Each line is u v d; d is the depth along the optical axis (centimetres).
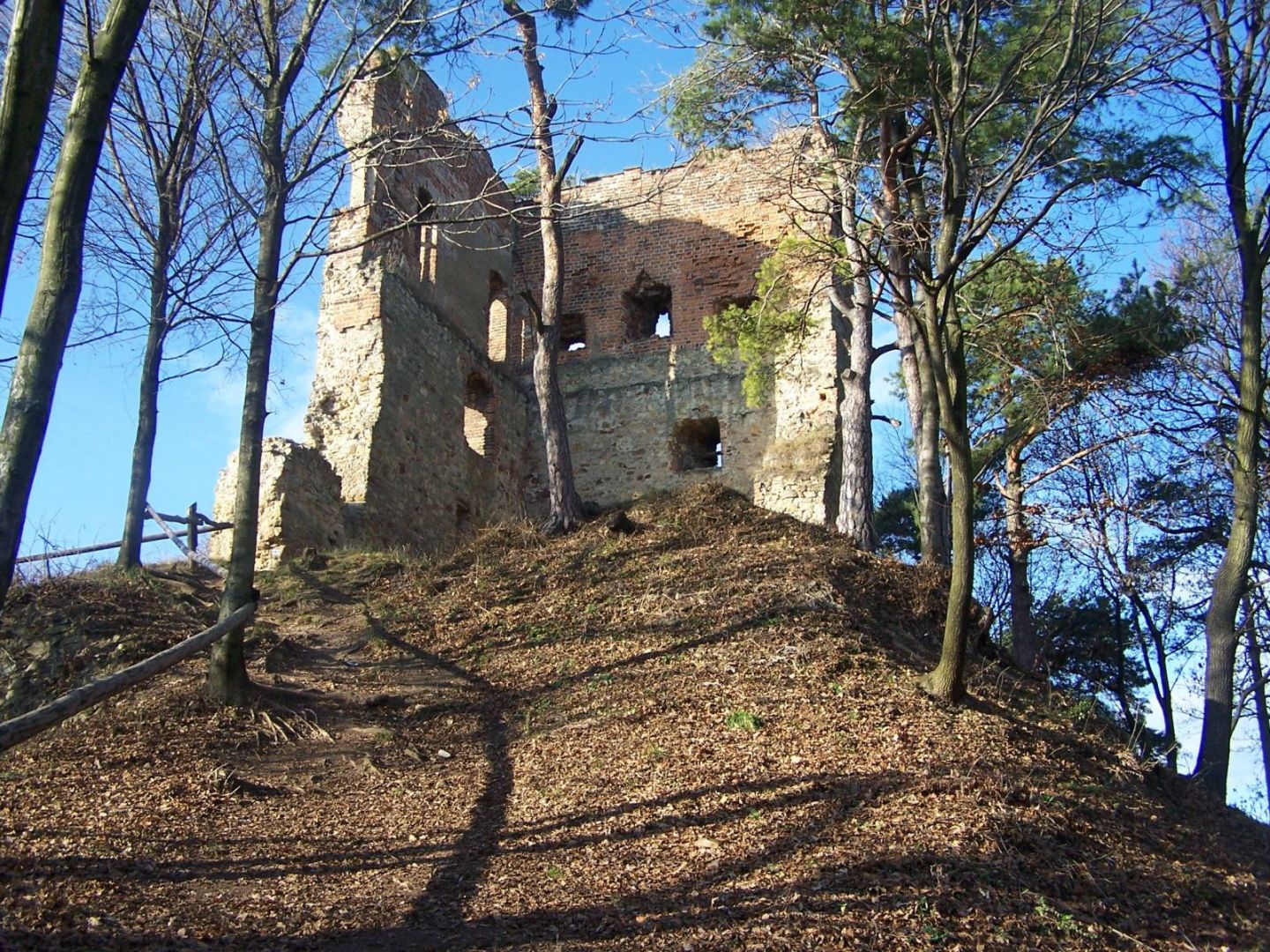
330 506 1689
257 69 1110
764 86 1411
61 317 592
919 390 1552
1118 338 1556
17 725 530
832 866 682
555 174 1805
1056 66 1120
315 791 867
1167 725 1906
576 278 2458
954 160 966
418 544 1920
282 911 643
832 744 883
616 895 663
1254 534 1280
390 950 592
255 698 1020
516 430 2367
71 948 568
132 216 1416
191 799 824
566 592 1374
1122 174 1192
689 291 2369
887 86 1199
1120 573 1831
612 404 2348
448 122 1102
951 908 643
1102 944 636
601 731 963
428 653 1238
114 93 625
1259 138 1236
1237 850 938
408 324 1986
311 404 1873
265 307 1064
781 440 2177
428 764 936
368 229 1934
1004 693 1156
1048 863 716
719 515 1592
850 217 1288
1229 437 1588
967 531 1000
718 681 1047
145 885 668
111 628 1199
